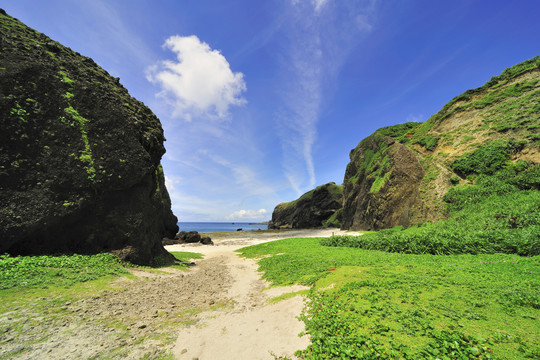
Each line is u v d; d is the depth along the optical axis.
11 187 12.84
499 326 5.69
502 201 26.28
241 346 6.45
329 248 24.91
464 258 14.51
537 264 10.84
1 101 13.23
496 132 36.00
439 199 36.28
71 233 14.90
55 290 9.38
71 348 5.79
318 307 8.08
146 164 18.75
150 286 12.52
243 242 53.62
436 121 49.28
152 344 6.46
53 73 15.88
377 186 52.09
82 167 15.30
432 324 5.90
